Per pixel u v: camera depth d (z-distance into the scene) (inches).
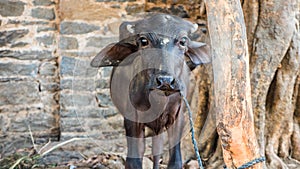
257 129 175.0
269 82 174.2
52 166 192.5
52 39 207.6
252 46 172.2
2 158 199.0
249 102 114.2
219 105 114.1
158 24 118.9
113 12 204.5
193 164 173.8
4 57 205.2
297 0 171.9
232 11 114.8
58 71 208.7
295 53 174.9
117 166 183.3
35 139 209.0
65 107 205.2
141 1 207.2
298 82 180.7
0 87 205.9
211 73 141.3
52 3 205.9
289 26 171.0
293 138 183.0
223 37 114.4
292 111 181.9
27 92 207.9
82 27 203.2
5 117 207.0
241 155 114.0
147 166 167.5
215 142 186.4
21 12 204.4
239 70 113.0
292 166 177.5
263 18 170.9
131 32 122.5
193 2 213.5
